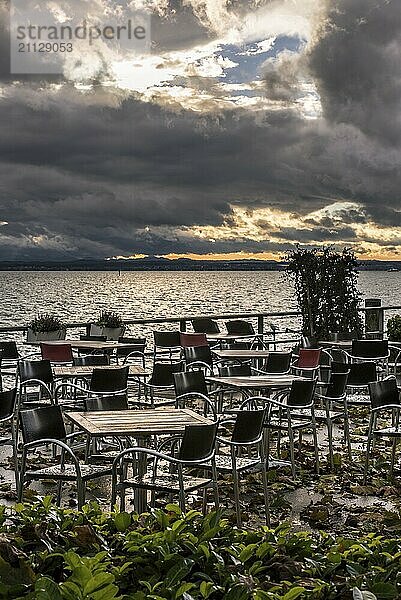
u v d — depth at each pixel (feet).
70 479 16.62
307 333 43.29
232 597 8.45
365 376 26.16
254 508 19.43
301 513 19.24
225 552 9.93
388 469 23.62
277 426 22.36
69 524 10.66
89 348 32.40
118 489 16.58
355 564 9.74
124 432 16.65
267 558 10.08
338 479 22.41
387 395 22.71
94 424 17.46
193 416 18.74
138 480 16.71
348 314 43.62
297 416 23.52
